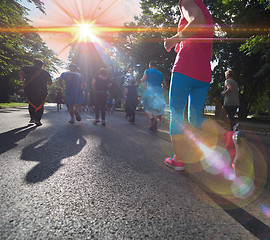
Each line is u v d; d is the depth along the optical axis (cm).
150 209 141
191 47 206
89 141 381
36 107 589
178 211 139
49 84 610
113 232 114
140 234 113
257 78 1151
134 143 371
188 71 206
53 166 229
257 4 723
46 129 526
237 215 135
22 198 151
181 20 223
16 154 278
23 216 128
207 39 208
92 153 292
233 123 543
